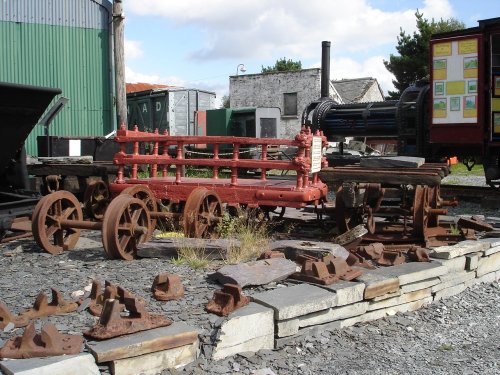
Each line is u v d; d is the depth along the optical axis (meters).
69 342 3.60
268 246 6.34
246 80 41.44
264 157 8.45
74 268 5.78
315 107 17.77
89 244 7.23
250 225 7.14
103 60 16.00
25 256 6.38
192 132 27.08
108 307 3.82
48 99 6.75
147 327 3.84
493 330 5.37
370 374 4.20
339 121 17.00
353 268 5.61
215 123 25.36
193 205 6.75
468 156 14.05
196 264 5.67
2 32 14.73
